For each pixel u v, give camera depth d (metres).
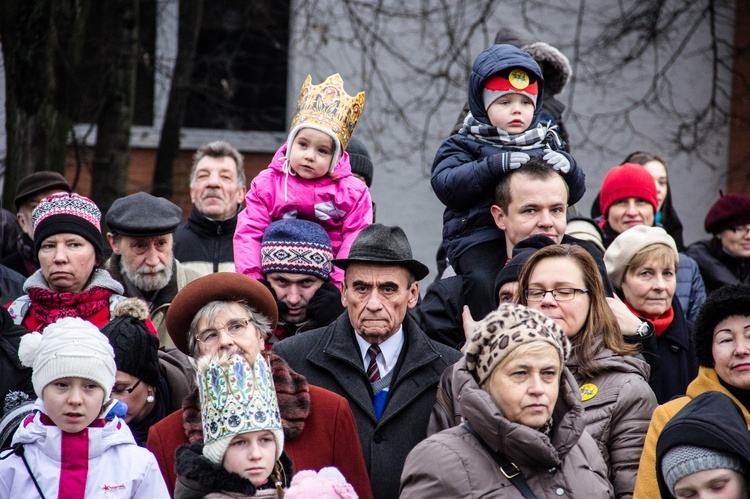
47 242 9.09
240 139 21.55
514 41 11.59
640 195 11.15
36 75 14.78
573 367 7.43
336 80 9.73
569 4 21.08
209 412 6.71
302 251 8.78
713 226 11.94
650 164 12.87
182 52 18.86
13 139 14.88
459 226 9.10
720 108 20.72
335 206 9.55
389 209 20.81
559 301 7.50
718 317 7.01
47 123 14.92
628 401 7.18
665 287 9.05
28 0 14.69
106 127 16.44
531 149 9.10
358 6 20.83
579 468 6.59
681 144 20.53
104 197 16.27
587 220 10.73
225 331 7.42
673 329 9.15
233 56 21.14
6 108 14.98
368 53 20.70
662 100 21.03
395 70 20.81
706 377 7.08
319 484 6.48
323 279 8.90
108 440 6.89
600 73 20.98
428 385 7.84
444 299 8.84
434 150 20.83
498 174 8.73
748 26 21.08
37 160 14.85
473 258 8.90
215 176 11.82
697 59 21.02
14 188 14.80
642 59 21.06
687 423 6.22
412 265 7.95
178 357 8.55
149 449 7.29
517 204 8.55
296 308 8.84
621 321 8.08
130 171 21.17
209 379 6.75
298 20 20.84
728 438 6.12
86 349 6.85
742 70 21.02
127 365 7.82
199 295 7.53
